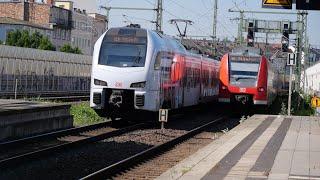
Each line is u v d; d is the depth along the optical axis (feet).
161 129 76.54
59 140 62.54
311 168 38.24
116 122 86.43
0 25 273.54
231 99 109.50
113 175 41.63
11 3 311.06
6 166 43.62
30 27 279.90
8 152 52.21
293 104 146.30
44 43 241.76
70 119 75.56
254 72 108.68
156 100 80.84
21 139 57.47
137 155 48.42
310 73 321.32
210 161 41.42
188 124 91.35
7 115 59.00
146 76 77.97
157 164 48.14
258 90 108.06
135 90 77.71
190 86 107.34
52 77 174.50
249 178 34.17
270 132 65.21
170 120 97.91
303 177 34.63
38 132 66.03
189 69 105.70
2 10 312.71
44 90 168.66
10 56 148.15
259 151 47.44
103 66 78.64
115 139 64.54
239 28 166.09
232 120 102.12
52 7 307.99
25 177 40.22
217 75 146.92
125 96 78.54
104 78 78.23
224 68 109.81
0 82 143.23
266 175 35.32
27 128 63.31
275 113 124.57
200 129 78.23
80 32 342.23
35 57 162.61
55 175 41.73
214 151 47.34
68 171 43.68
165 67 85.35
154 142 63.72
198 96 117.29
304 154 45.62
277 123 79.10
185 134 68.80
